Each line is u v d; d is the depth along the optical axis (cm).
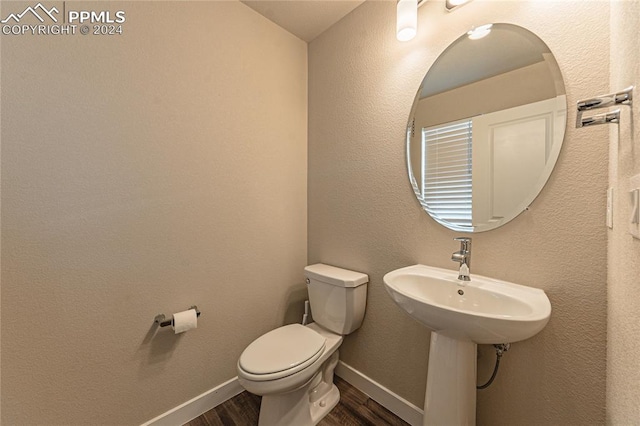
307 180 191
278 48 171
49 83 98
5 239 92
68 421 104
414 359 133
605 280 83
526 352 100
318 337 134
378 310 147
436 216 124
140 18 118
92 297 108
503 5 104
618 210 69
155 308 124
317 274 155
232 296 152
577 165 89
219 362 146
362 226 155
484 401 109
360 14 155
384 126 144
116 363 114
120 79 113
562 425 92
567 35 91
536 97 97
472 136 114
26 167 95
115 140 112
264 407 125
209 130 141
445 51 120
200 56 137
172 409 130
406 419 133
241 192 155
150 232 122
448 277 110
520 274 101
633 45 57
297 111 184
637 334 52
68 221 103
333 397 146
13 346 94
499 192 106
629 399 57
